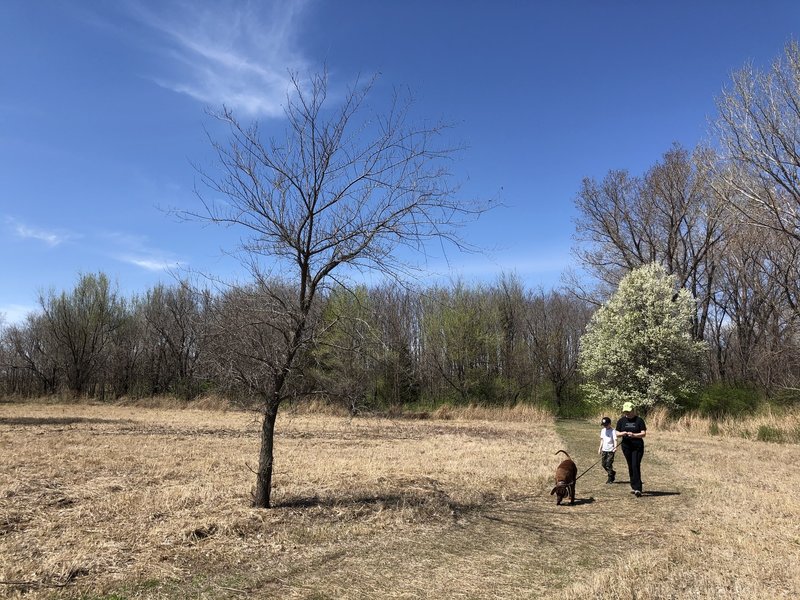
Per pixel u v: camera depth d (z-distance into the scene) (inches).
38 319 2007.9
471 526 340.5
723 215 1286.9
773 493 448.8
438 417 1311.5
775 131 871.7
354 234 354.9
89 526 297.9
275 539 292.7
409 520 342.6
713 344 1626.5
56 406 1486.2
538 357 1584.6
